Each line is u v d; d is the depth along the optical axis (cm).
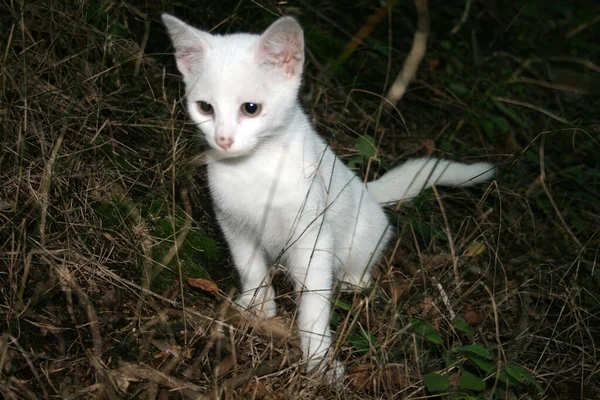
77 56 60
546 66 89
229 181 50
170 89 65
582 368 50
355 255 57
